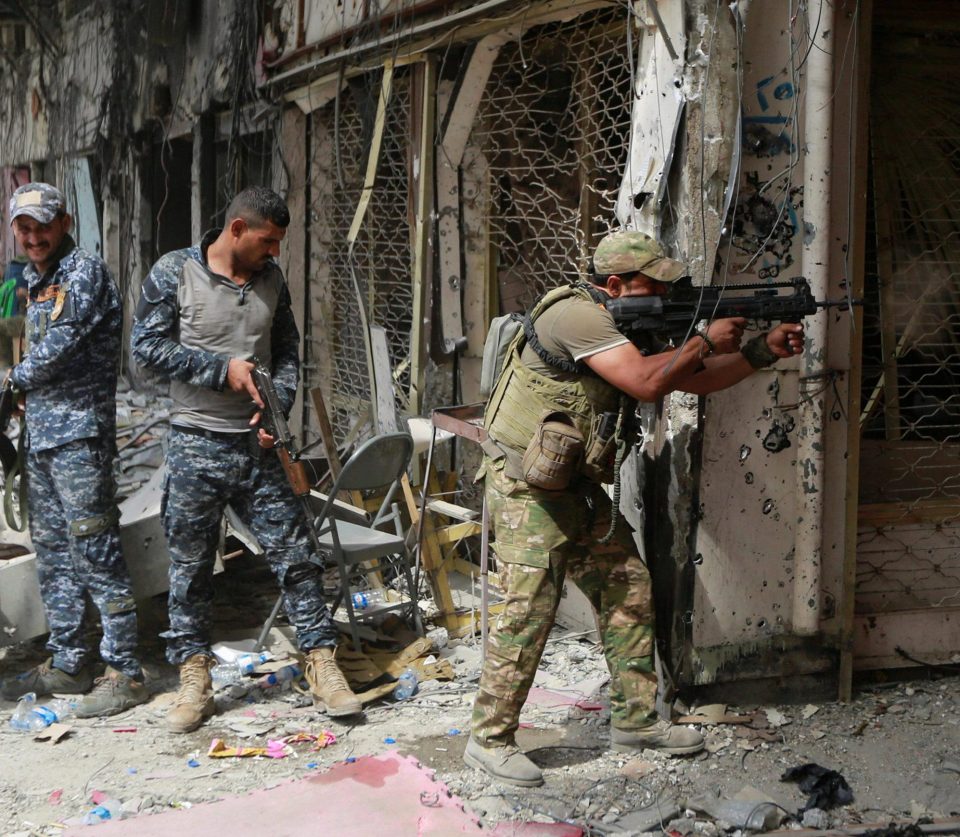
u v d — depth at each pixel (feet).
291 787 12.14
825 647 14.11
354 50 20.89
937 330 16.05
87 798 12.10
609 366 11.46
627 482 14.37
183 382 14.14
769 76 12.94
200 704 14.07
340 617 17.46
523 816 11.64
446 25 18.51
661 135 13.19
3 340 32.45
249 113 26.99
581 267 17.22
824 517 13.79
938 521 15.08
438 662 15.69
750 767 12.62
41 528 14.84
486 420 12.62
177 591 14.25
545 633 12.38
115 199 37.58
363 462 15.24
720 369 12.00
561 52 18.02
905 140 15.57
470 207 19.67
